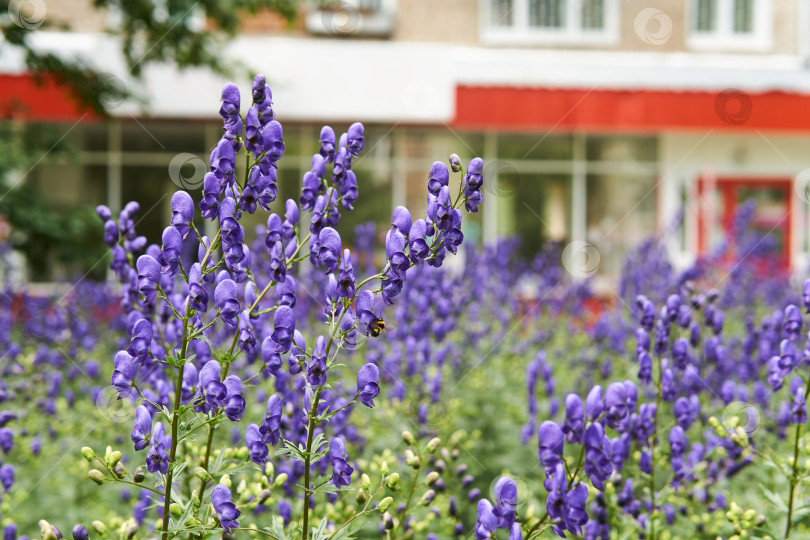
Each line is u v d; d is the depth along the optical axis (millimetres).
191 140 20172
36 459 5680
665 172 21188
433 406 5492
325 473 3760
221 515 2658
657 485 4418
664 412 4832
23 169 12594
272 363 2793
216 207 2770
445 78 20641
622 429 2598
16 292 9383
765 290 10523
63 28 13609
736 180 21344
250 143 2764
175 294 3955
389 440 5199
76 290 9984
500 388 7098
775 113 20188
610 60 22016
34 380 6414
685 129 20203
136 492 4758
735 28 22250
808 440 4430
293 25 15914
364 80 20469
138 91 16250
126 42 14258
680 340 3768
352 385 6031
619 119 20125
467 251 8500
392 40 21500
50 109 18656
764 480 4488
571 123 20031
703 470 4395
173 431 2723
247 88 15227
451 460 4273
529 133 20906
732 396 4281
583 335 9438
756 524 3498
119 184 20031
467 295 7824
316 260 2986
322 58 20406
